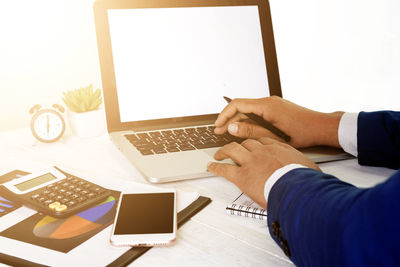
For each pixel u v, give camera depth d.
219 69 0.88
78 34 1.41
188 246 0.43
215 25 0.89
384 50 2.54
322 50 2.44
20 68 1.32
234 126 0.70
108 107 0.79
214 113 0.87
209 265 0.39
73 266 0.38
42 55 1.35
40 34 1.33
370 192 0.32
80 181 0.55
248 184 0.51
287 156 0.54
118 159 0.71
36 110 0.81
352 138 0.66
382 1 2.44
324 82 2.48
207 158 0.65
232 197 0.55
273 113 0.72
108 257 0.40
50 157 0.72
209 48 0.88
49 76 1.38
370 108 2.33
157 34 0.84
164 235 0.43
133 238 0.42
